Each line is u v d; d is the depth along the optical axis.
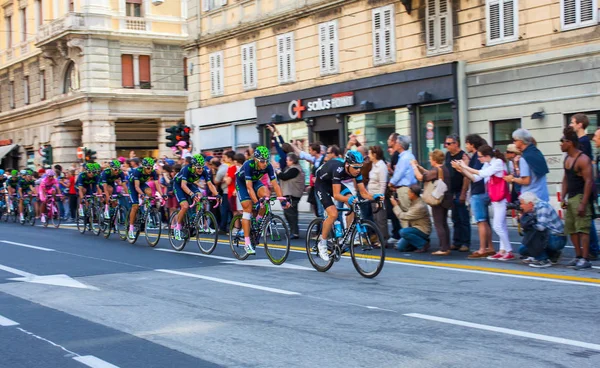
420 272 13.24
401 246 16.34
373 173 16.69
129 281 13.23
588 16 22.92
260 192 15.44
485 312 9.60
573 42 23.36
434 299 10.60
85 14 53.06
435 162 15.36
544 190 13.85
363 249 12.81
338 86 32.25
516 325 8.82
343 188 13.02
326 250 13.38
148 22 55.72
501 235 14.55
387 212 17.52
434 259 14.95
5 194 33.88
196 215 17.50
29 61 62.56
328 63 32.97
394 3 29.56
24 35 64.06
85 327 9.45
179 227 17.91
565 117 23.83
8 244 20.95
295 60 34.97
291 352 7.89
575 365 7.10
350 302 10.56
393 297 10.85
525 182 13.66
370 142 31.36
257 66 37.59
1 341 8.77
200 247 17.38
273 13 35.91
